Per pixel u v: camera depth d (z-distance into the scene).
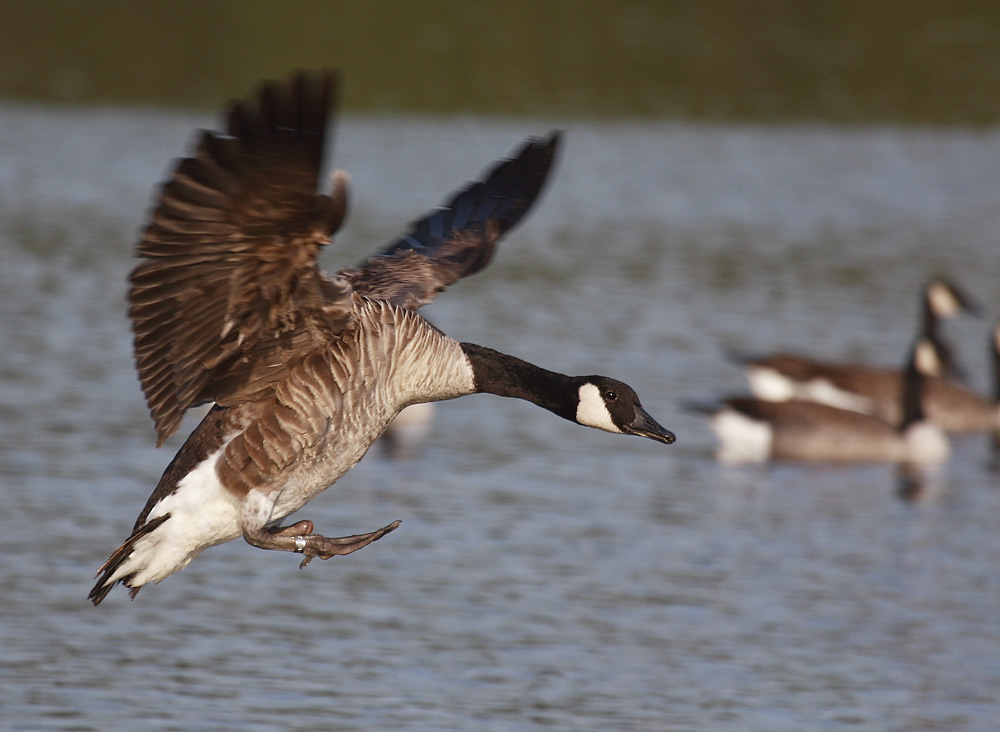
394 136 35.16
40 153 32.56
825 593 13.37
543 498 15.73
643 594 13.11
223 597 12.77
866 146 37.16
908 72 43.06
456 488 15.97
